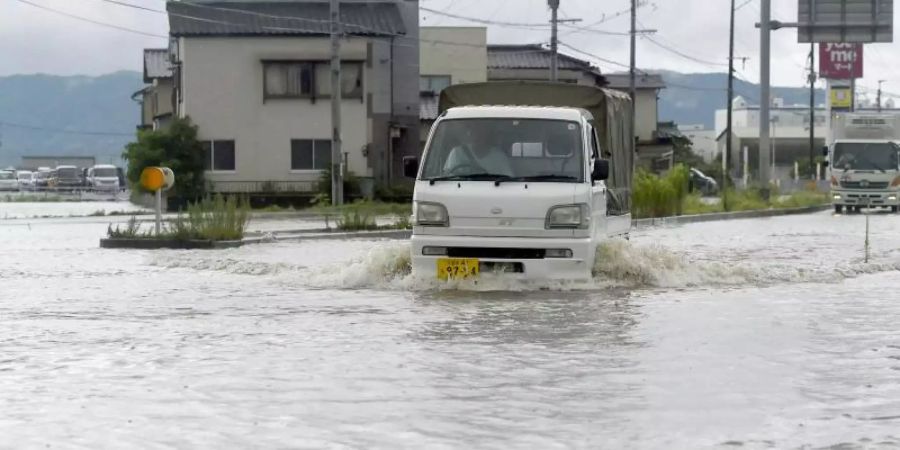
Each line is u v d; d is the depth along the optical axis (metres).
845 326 12.89
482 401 8.84
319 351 11.23
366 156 65.62
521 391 9.21
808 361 10.58
